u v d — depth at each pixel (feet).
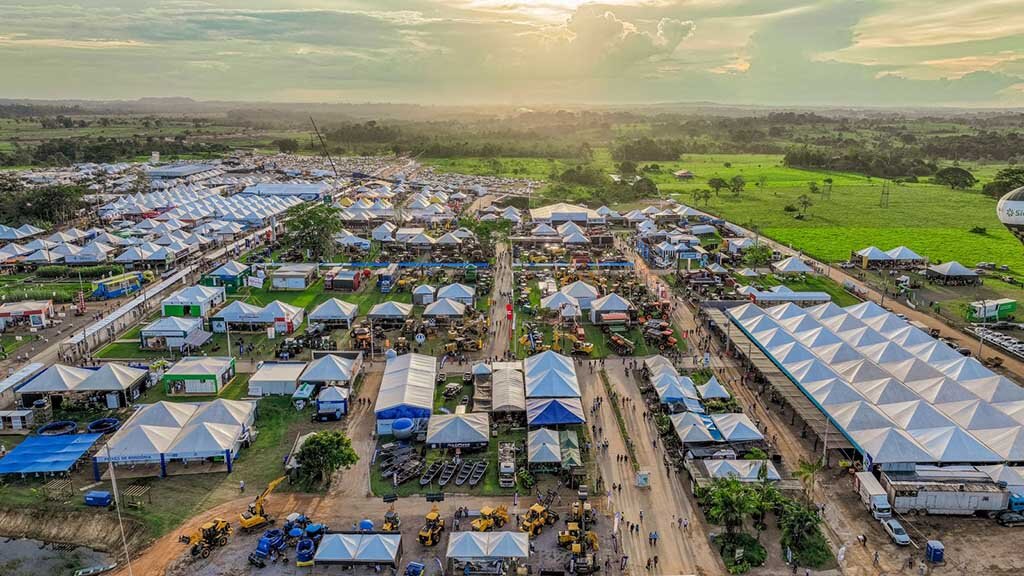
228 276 480.23
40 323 405.59
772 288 477.77
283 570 202.18
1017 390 289.33
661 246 574.97
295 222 601.62
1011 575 198.80
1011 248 634.43
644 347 376.48
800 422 291.99
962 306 447.83
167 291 481.87
